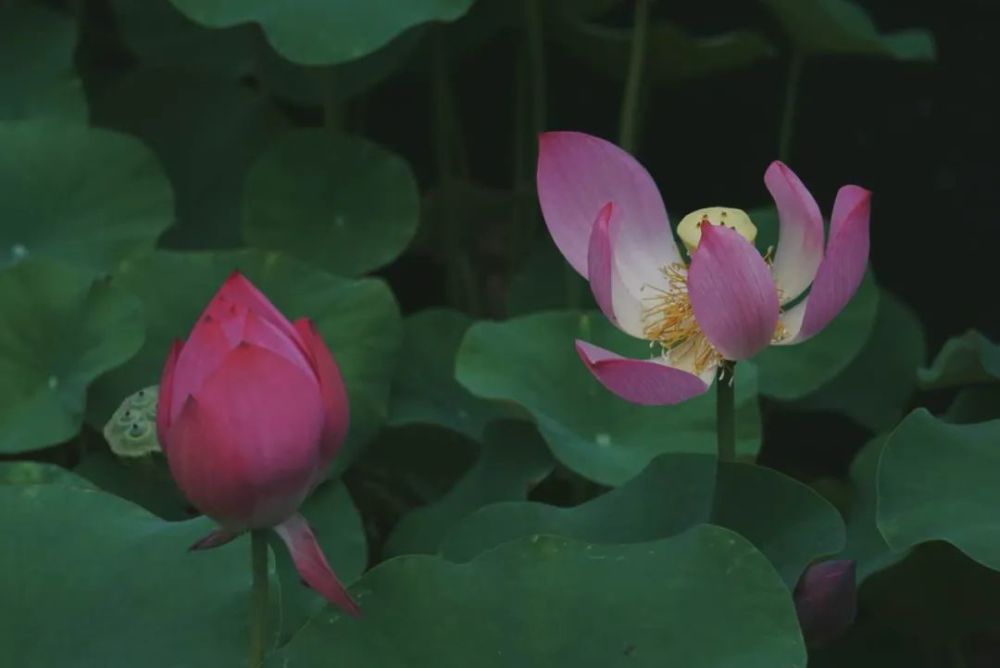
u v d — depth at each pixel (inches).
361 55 104.3
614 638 85.1
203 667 86.2
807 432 116.9
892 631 101.3
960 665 100.2
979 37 130.4
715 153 136.0
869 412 108.7
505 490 99.0
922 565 96.1
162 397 82.0
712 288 86.8
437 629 85.3
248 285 82.3
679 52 117.2
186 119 117.0
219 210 114.2
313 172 109.6
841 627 91.0
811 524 90.9
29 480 95.3
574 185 90.3
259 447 81.2
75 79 112.8
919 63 131.0
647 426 99.7
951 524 90.5
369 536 107.2
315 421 81.5
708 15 138.7
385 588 85.7
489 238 138.2
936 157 130.3
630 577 86.0
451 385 105.6
